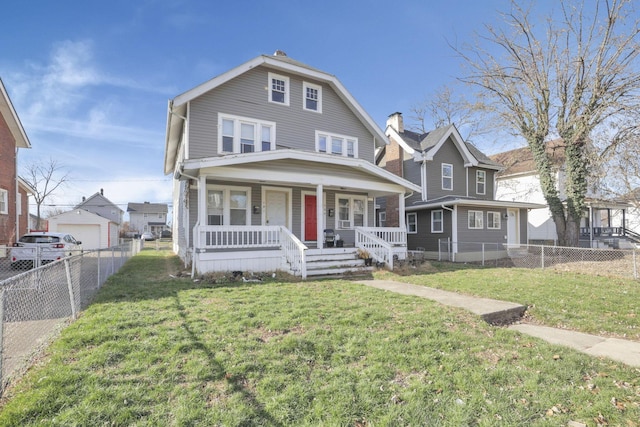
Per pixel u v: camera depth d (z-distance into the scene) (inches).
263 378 128.2
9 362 137.1
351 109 613.9
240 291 281.7
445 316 211.5
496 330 193.6
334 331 178.7
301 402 113.2
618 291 310.7
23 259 449.7
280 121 538.9
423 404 113.9
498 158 1051.9
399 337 172.1
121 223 2180.1
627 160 575.5
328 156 455.5
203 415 104.2
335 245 565.9
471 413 109.7
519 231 818.8
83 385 119.4
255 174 412.8
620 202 783.7
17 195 636.1
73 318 195.6
